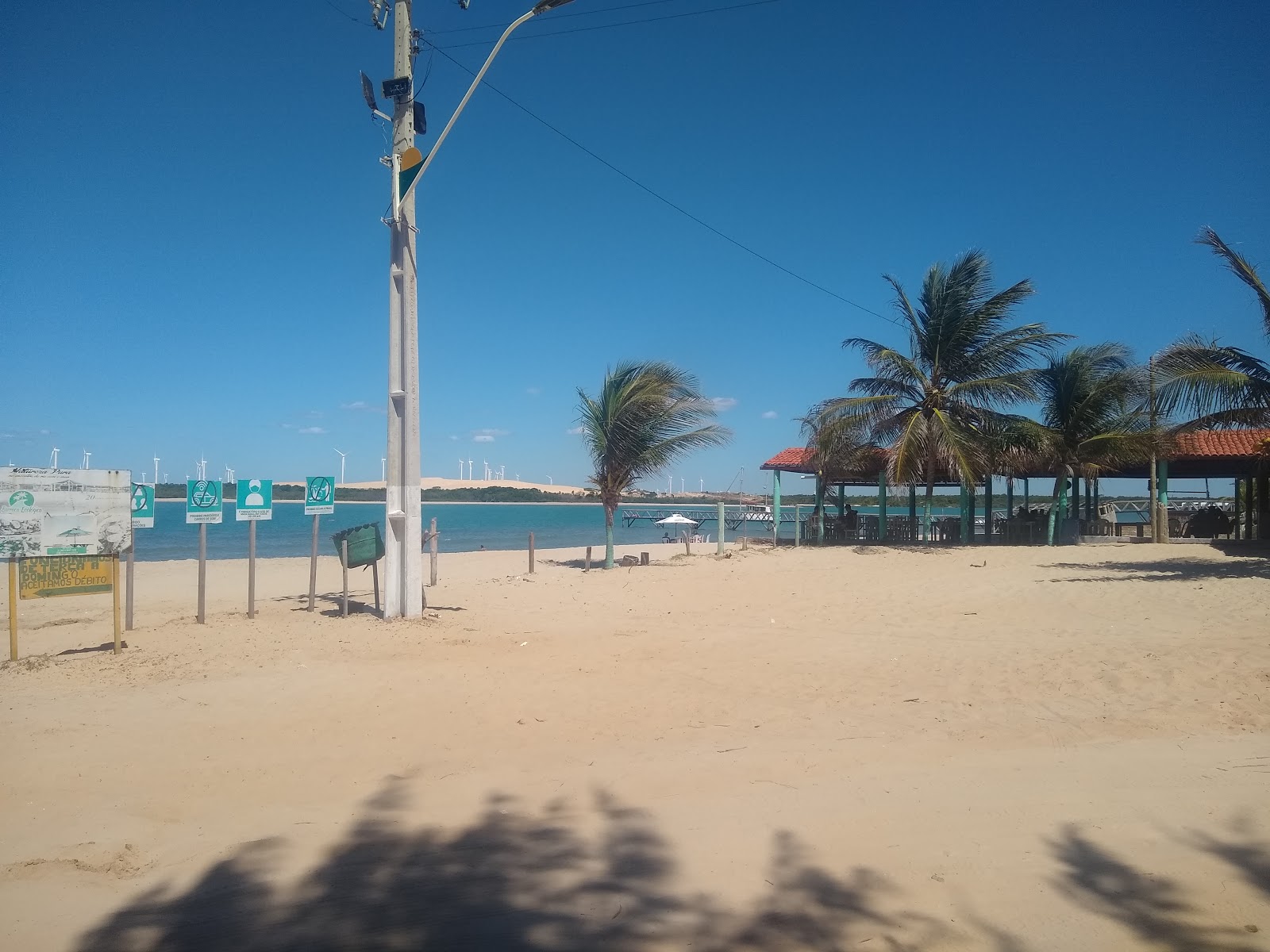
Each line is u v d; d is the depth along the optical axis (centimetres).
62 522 929
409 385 1172
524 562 2414
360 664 884
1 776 558
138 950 346
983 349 2414
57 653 966
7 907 384
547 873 409
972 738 605
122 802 515
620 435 2022
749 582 1677
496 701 734
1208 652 867
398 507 1175
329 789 534
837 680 803
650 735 635
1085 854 412
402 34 1188
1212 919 352
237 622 1151
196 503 1148
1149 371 1953
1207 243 1672
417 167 1146
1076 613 1180
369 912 374
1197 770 523
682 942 343
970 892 378
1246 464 2634
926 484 2641
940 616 1198
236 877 413
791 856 420
